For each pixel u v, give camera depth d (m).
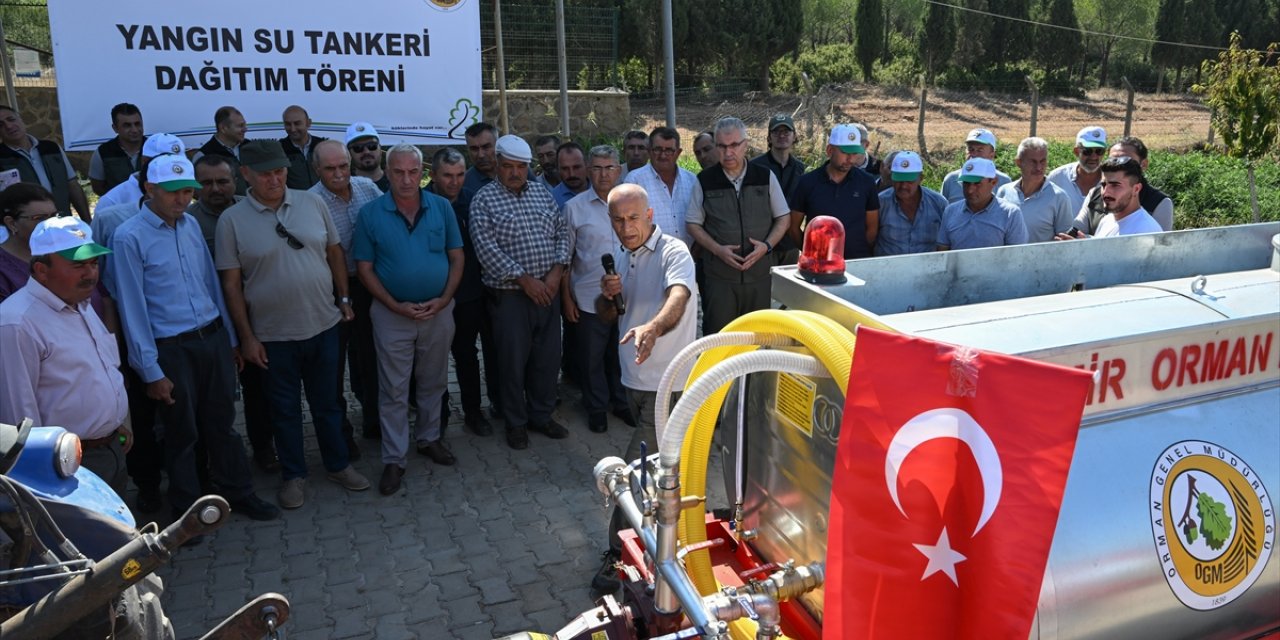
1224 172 15.18
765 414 2.60
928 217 5.54
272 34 8.27
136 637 2.22
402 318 4.89
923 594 1.81
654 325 3.42
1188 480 2.19
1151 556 2.11
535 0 20.12
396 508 4.82
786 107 26.17
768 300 5.72
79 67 7.80
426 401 5.24
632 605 2.54
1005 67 38.34
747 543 2.79
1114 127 27.77
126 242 4.10
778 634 2.13
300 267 4.54
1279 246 2.83
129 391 4.49
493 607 3.92
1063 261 2.94
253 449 5.38
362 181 5.55
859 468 1.86
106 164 7.68
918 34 38.28
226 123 7.08
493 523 4.66
